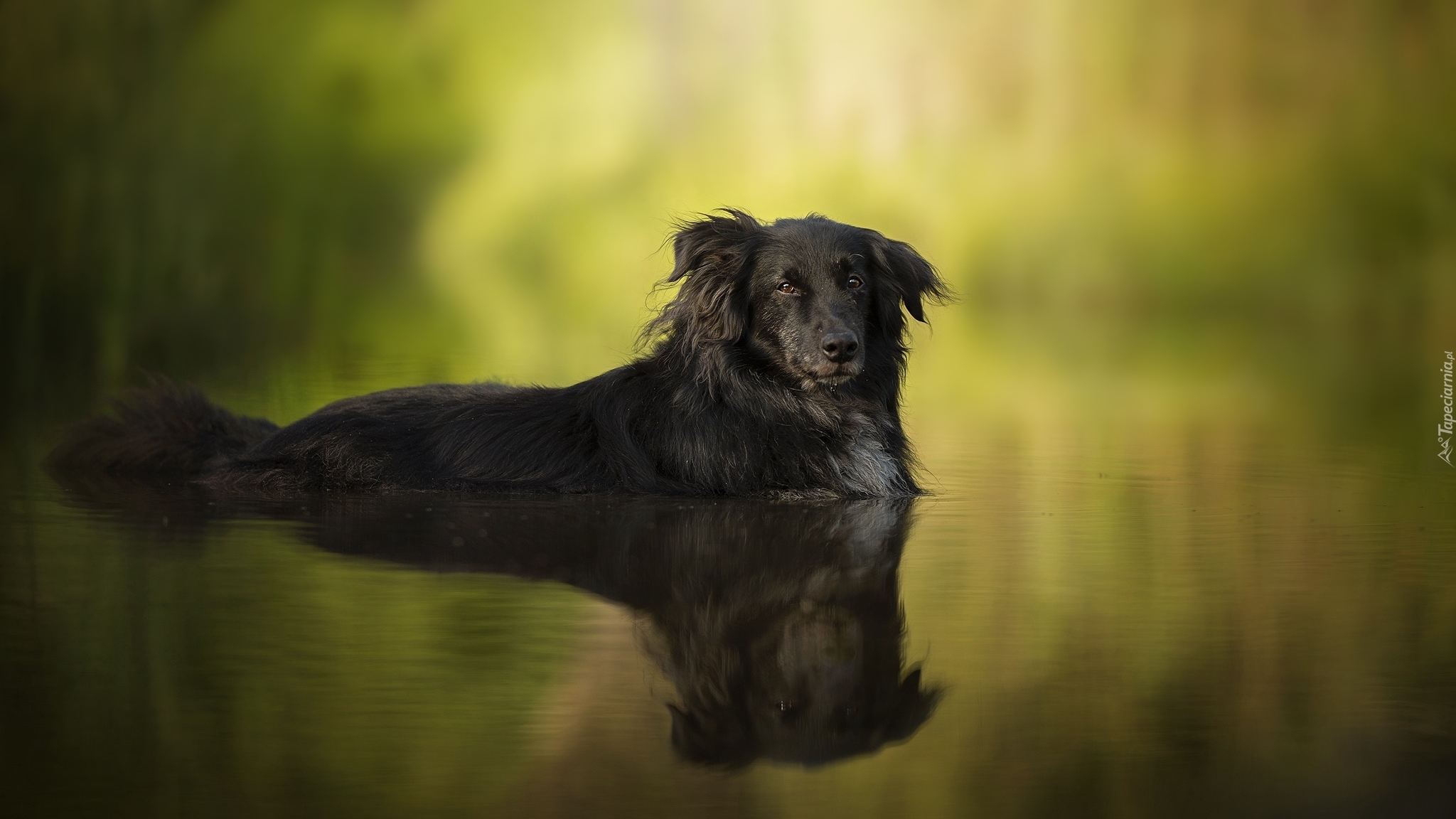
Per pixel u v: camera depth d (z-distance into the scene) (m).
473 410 11.02
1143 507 10.16
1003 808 4.44
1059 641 6.27
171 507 9.59
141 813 4.34
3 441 12.88
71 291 22.80
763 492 10.47
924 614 6.75
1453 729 5.17
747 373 10.64
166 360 20.72
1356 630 6.48
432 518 9.24
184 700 5.28
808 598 7.08
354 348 23.91
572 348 24.22
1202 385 20.56
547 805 4.43
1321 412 17.36
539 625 6.45
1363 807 4.52
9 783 4.54
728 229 10.84
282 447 10.84
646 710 5.31
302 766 4.70
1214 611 6.82
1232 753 4.92
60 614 6.53
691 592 7.16
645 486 10.45
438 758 4.78
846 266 10.55
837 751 4.95
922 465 12.20
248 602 6.81
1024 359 24.98
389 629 6.33
